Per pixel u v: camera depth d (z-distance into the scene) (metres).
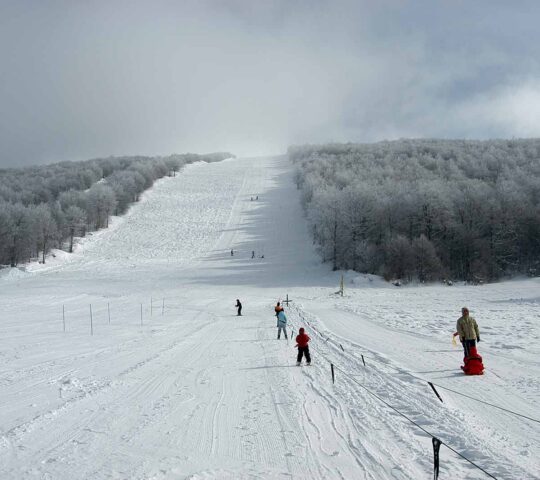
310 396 11.20
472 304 36.97
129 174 130.62
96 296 49.09
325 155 148.12
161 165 154.62
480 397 10.45
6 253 81.56
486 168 98.88
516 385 11.41
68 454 7.71
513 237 70.75
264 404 10.59
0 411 10.34
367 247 69.44
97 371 14.57
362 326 25.31
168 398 11.21
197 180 149.38
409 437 8.13
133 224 105.69
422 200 73.06
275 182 142.25
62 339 22.20
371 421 9.10
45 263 79.62
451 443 7.74
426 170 104.06
